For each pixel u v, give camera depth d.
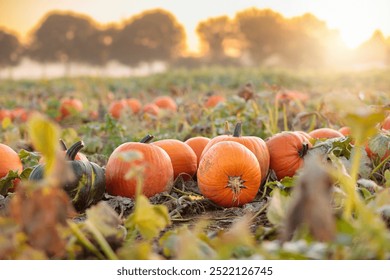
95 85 27.83
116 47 90.81
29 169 4.60
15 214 2.62
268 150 5.11
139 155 3.06
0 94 26.34
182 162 5.11
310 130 7.26
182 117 9.34
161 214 3.09
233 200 4.45
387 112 5.88
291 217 2.36
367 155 4.95
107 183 4.65
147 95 22.08
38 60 88.00
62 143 4.65
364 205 3.19
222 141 4.63
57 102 13.29
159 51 91.12
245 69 39.03
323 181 2.33
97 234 2.92
